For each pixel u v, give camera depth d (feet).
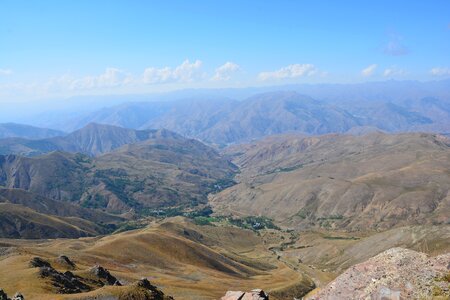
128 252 559.38
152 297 258.37
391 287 116.78
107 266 469.57
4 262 322.34
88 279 322.55
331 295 126.00
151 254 581.53
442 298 106.22
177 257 614.75
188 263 610.24
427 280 114.32
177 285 424.05
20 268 294.25
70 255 468.75
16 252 412.36
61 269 338.75
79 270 347.36
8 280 265.34
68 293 261.65
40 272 273.95
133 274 447.01
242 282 551.18
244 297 168.55
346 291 124.57
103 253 530.68
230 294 172.24
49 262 345.92
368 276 125.49
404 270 121.08
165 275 493.36
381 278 121.80
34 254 426.92
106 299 238.07
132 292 252.83
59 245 655.76
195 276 529.86
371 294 118.62
